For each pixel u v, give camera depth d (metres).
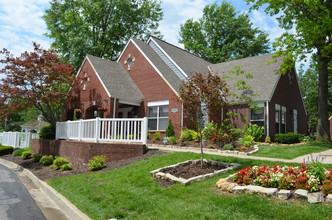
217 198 5.95
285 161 9.47
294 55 17.58
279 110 19.75
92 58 21.00
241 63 23.28
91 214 5.73
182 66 21.50
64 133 16.80
